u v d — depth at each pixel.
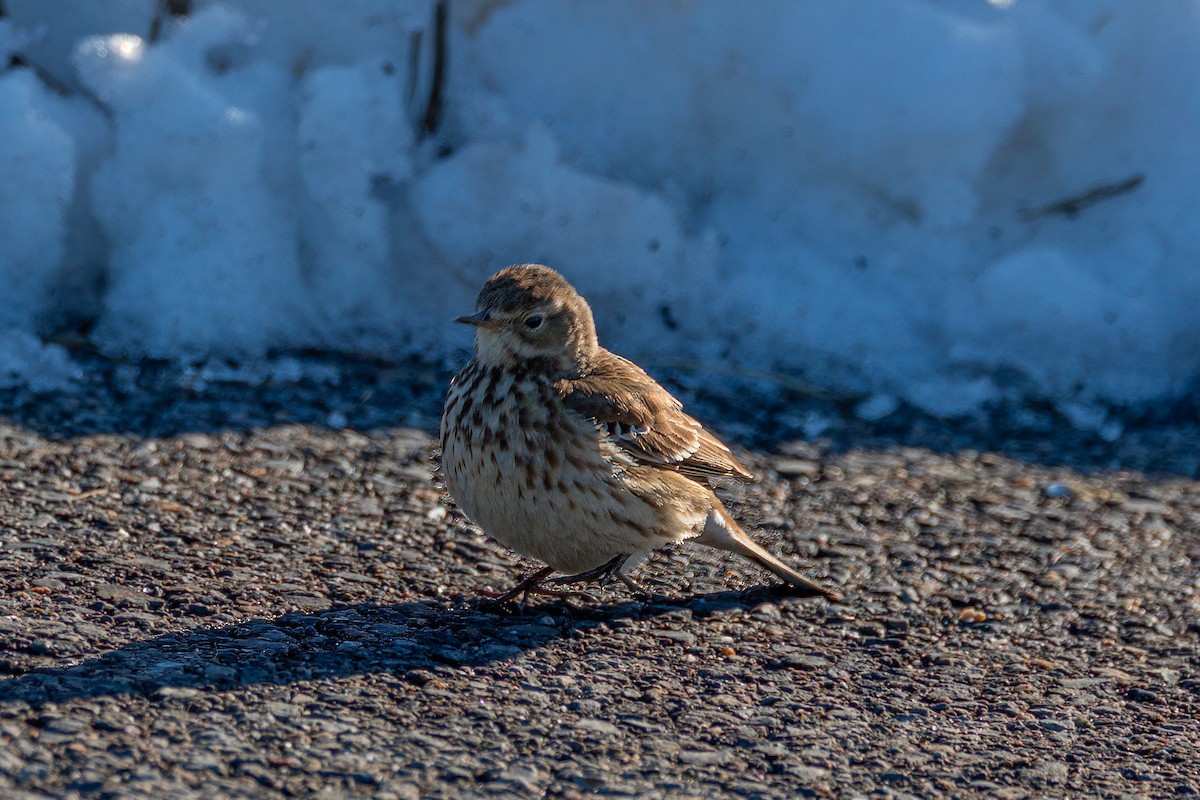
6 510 9.41
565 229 13.77
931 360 13.93
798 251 14.59
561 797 6.52
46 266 12.93
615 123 14.87
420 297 13.67
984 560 10.16
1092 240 14.92
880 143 14.61
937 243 14.66
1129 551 10.45
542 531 8.67
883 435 12.51
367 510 10.09
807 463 11.75
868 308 14.25
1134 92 15.27
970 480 11.68
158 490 10.03
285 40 14.16
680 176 14.87
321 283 13.45
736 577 9.61
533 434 8.54
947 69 14.57
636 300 13.91
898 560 10.06
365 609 8.54
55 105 13.21
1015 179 15.07
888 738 7.45
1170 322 14.41
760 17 14.91
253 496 10.12
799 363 13.70
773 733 7.39
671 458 8.98
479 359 8.80
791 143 14.88
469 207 13.63
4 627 7.66
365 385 12.44
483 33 14.93
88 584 8.41
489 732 7.08
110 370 12.11
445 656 7.95
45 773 6.23
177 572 8.75
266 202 13.29
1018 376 13.87
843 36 14.80
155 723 6.79
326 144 13.45
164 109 13.12
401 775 6.56
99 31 13.88
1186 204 14.98
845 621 9.02
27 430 10.81
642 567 9.64
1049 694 8.15
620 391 8.88
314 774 6.49
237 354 12.73
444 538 9.78
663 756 7.02
